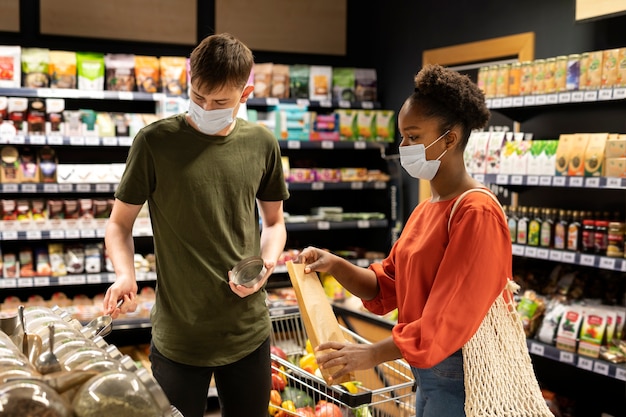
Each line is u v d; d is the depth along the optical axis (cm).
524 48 452
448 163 184
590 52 377
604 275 392
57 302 477
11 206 454
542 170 377
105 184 465
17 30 496
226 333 214
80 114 459
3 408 95
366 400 212
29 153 464
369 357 175
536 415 183
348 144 532
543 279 412
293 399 285
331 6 602
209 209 209
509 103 392
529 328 379
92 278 462
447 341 167
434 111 179
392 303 219
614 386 396
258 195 236
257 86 520
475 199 175
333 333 196
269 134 227
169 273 213
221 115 202
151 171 210
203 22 552
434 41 533
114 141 457
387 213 567
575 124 414
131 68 480
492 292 171
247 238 219
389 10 579
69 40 511
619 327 348
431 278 182
